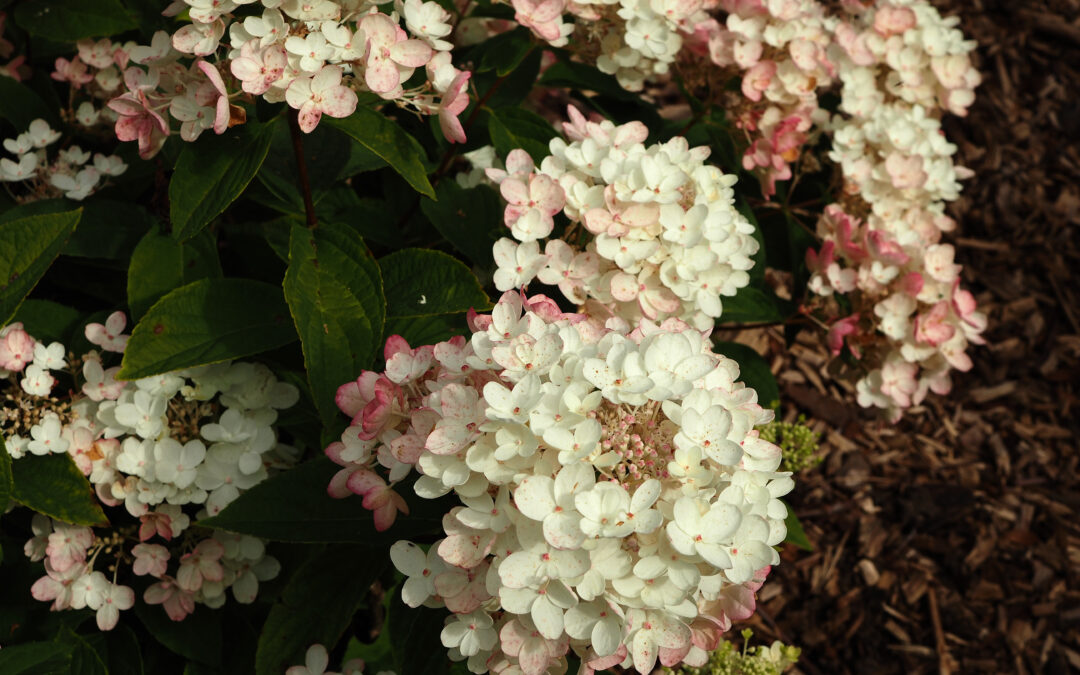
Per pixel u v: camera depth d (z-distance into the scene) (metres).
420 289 0.74
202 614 0.75
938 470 1.25
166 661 0.77
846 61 0.93
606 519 0.60
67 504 0.70
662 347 0.64
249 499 0.68
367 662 0.84
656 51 0.81
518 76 0.89
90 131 0.87
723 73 0.88
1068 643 1.14
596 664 0.62
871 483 1.23
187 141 0.69
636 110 0.95
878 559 1.16
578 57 0.89
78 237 0.76
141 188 0.84
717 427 0.62
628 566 0.61
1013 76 1.59
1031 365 1.35
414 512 0.68
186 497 0.71
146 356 0.70
